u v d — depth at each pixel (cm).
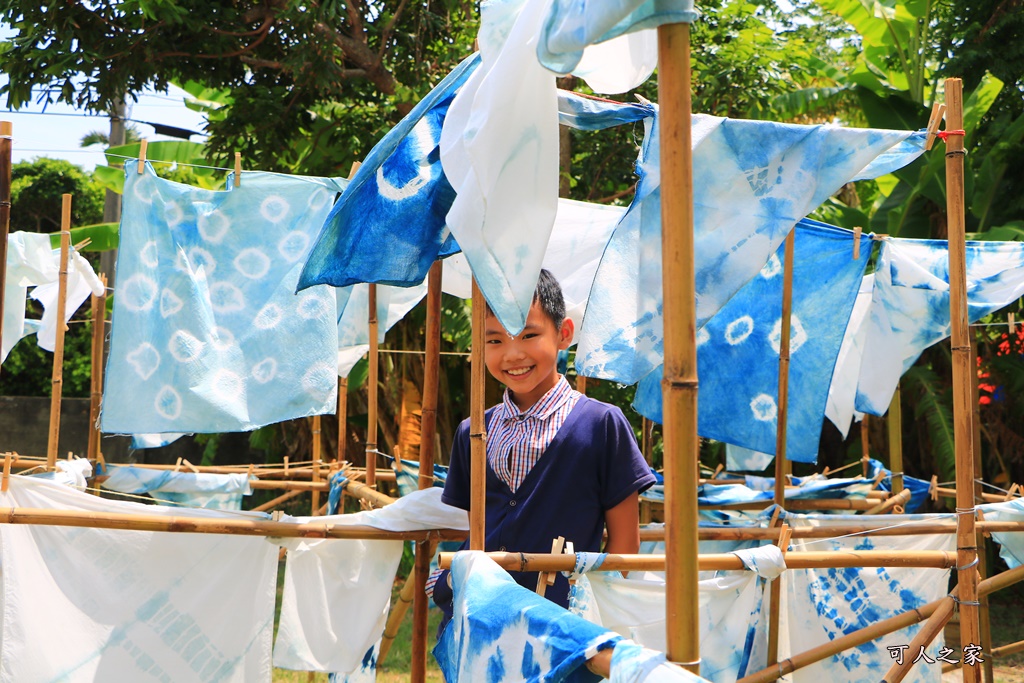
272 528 288
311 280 233
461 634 195
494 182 175
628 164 798
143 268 338
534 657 158
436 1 789
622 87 179
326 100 804
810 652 270
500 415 255
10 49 696
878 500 496
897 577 319
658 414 317
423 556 289
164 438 439
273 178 352
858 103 841
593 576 243
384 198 235
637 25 132
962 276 237
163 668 290
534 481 242
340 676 319
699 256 217
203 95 981
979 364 789
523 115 177
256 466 566
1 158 312
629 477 243
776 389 335
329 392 345
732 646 269
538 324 244
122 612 290
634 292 226
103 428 328
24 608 283
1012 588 820
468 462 270
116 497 660
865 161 216
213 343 338
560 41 146
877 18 845
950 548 323
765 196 218
